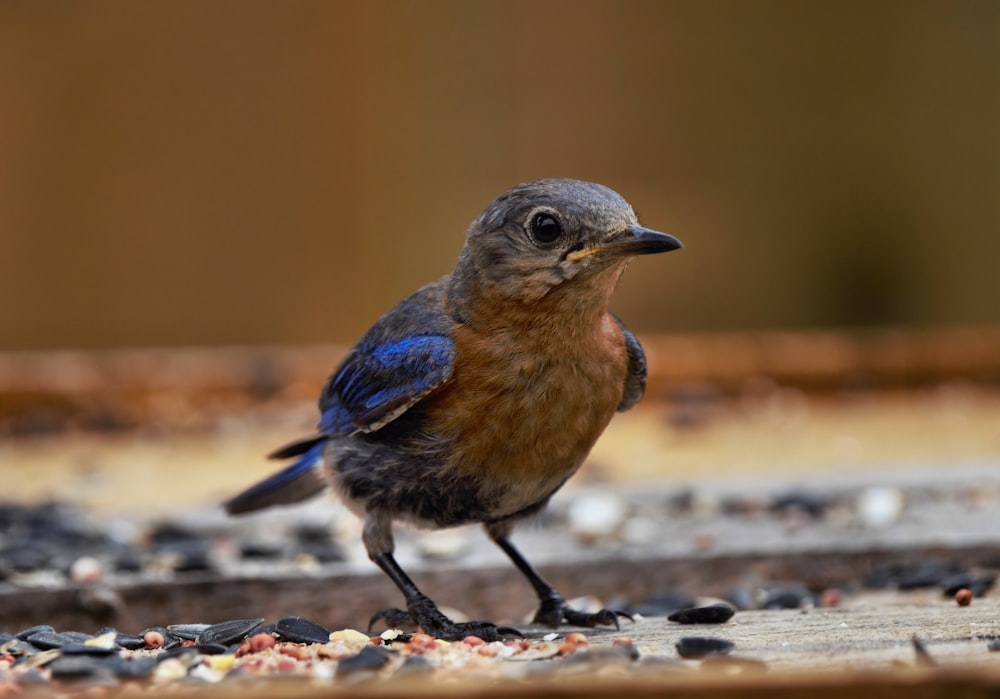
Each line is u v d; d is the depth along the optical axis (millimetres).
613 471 12391
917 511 10242
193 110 18562
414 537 9766
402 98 19156
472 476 7277
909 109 20375
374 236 19016
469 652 5746
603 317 7355
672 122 20047
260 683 5133
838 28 20359
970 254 20344
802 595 8219
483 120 19516
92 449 14492
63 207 18312
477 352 7133
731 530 9820
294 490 8789
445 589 8453
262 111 18750
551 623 7516
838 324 20156
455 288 7371
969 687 4527
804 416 15586
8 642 6176
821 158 20359
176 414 15609
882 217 20406
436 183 19344
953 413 15633
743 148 20188
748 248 20172
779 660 5426
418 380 7129
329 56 18875
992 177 20438
